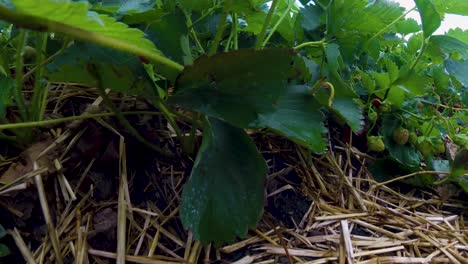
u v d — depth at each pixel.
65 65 0.20
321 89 0.25
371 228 0.26
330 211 0.27
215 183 0.20
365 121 0.33
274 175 0.27
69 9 0.14
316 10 0.28
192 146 0.25
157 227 0.23
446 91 0.35
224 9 0.22
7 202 0.22
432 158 0.32
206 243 0.19
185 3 0.24
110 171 0.24
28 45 0.28
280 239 0.23
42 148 0.24
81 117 0.23
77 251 0.21
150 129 0.26
